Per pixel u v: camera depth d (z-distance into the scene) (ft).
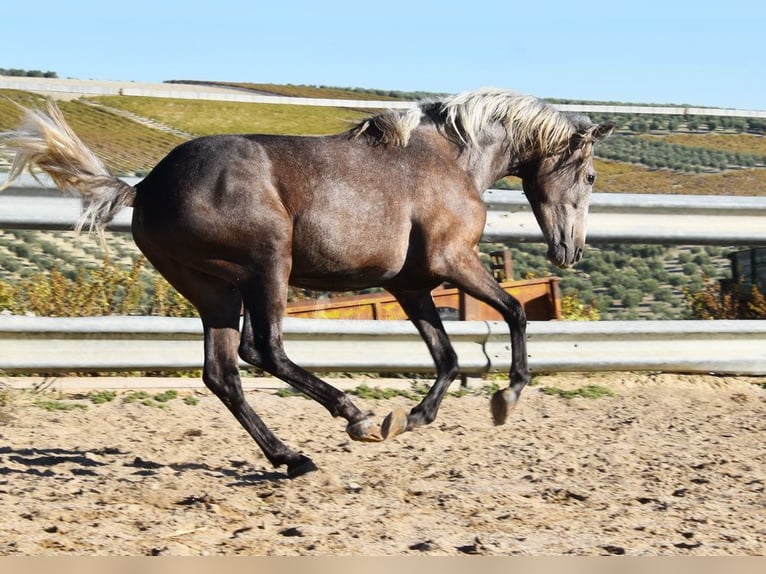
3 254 45.47
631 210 29.14
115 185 18.43
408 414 20.12
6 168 31.27
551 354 27.61
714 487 18.52
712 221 29.99
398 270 19.43
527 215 28.73
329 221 18.48
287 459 18.81
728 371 28.89
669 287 55.06
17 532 14.01
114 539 13.91
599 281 56.39
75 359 24.50
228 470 19.54
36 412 23.41
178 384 26.13
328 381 27.66
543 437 22.84
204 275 18.88
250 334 18.38
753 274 34.47
